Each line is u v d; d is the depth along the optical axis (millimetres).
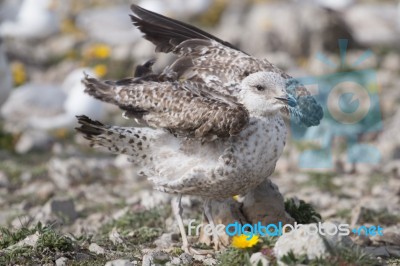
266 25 27438
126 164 17734
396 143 18922
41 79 26031
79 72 22734
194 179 10492
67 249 10484
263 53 26859
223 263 9555
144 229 11953
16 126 20703
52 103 21438
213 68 11258
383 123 20484
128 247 11133
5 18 27141
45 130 21250
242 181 10500
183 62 11445
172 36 11859
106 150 11039
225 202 11117
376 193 15258
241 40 27500
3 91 18812
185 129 10422
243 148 10312
